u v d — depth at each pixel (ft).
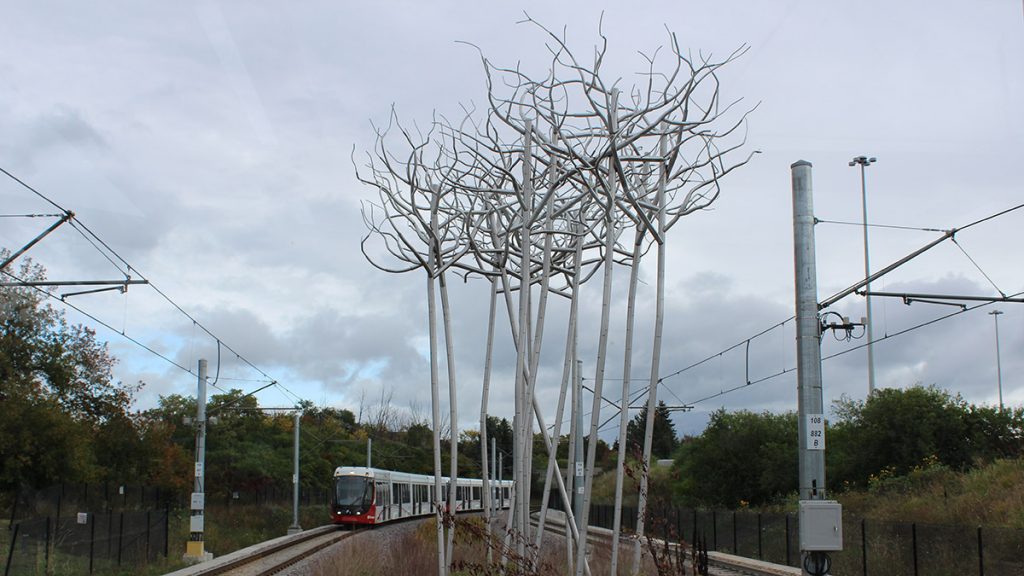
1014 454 110.32
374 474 161.99
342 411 298.56
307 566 85.10
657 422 264.11
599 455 214.69
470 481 200.13
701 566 31.14
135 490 121.49
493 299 40.19
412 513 193.47
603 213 38.19
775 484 145.89
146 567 81.15
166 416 191.62
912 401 120.98
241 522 154.92
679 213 37.06
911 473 111.86
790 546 87.71
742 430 156.87
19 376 108.58
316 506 190.90
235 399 199.21
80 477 104.88
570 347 35.81
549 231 35.55
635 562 34.99
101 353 121.90
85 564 74.08
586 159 33.88
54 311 115.44
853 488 123.44
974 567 64.59
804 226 47.16
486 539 34.50
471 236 37.42
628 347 35.58
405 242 37.47
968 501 89.66
